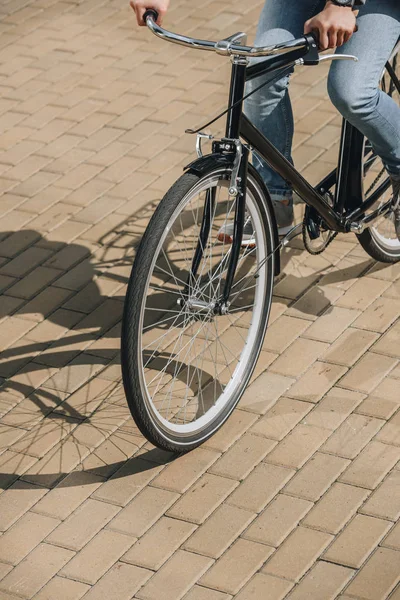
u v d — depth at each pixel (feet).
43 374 14.74
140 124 21.11
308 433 13.35
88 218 18.31
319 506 12.21
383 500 12.23
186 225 17.85
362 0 12.43
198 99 21.93
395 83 15.38
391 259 16.57
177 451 12.84
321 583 11.19
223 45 11.53
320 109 21.24
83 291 16.48
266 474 12.76
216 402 13.48
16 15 26.03
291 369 14.49
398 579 11.14
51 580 11.48
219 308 12.96
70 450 13.37
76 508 12.46
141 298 11.65
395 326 15.21
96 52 24.08
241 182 12.49
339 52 13.33
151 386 14.35
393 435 13.23
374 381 14.17
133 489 12.69
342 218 14.76
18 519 12.34
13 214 18.53
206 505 12.37
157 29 11.82
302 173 19.02
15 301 16.35
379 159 15.44
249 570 11.43
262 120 14.74
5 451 13.39
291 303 15.83
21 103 22.16
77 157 20.13
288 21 13.92
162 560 11.65
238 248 12.85
